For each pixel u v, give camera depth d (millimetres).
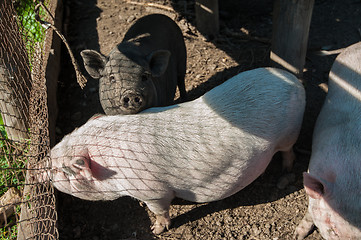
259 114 1141
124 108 1229
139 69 1266
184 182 1116
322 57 1775
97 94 1711
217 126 1117
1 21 1315
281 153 1394
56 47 1786
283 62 1522
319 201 1001
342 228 951
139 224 1268
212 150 1092
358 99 1195
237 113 1137
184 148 1089
